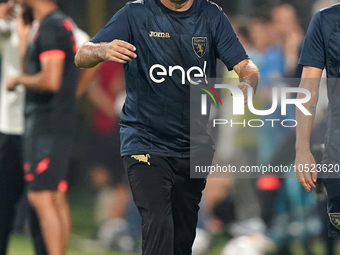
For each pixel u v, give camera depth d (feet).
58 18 56.65
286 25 81.46
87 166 106.83
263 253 70.44
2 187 59.06
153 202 41.83
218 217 78.33
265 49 81.46
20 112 59.41
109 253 80.89
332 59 43.27
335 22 43.21
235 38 44.42
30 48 56.80
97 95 92.43
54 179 55.88
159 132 43.62
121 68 93.09
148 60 43.32
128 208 85.61
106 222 86.43
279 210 70.64
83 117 102.89
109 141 92.12
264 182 71.10
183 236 46.32
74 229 90.58
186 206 45.42
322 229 62.75
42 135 55.77
